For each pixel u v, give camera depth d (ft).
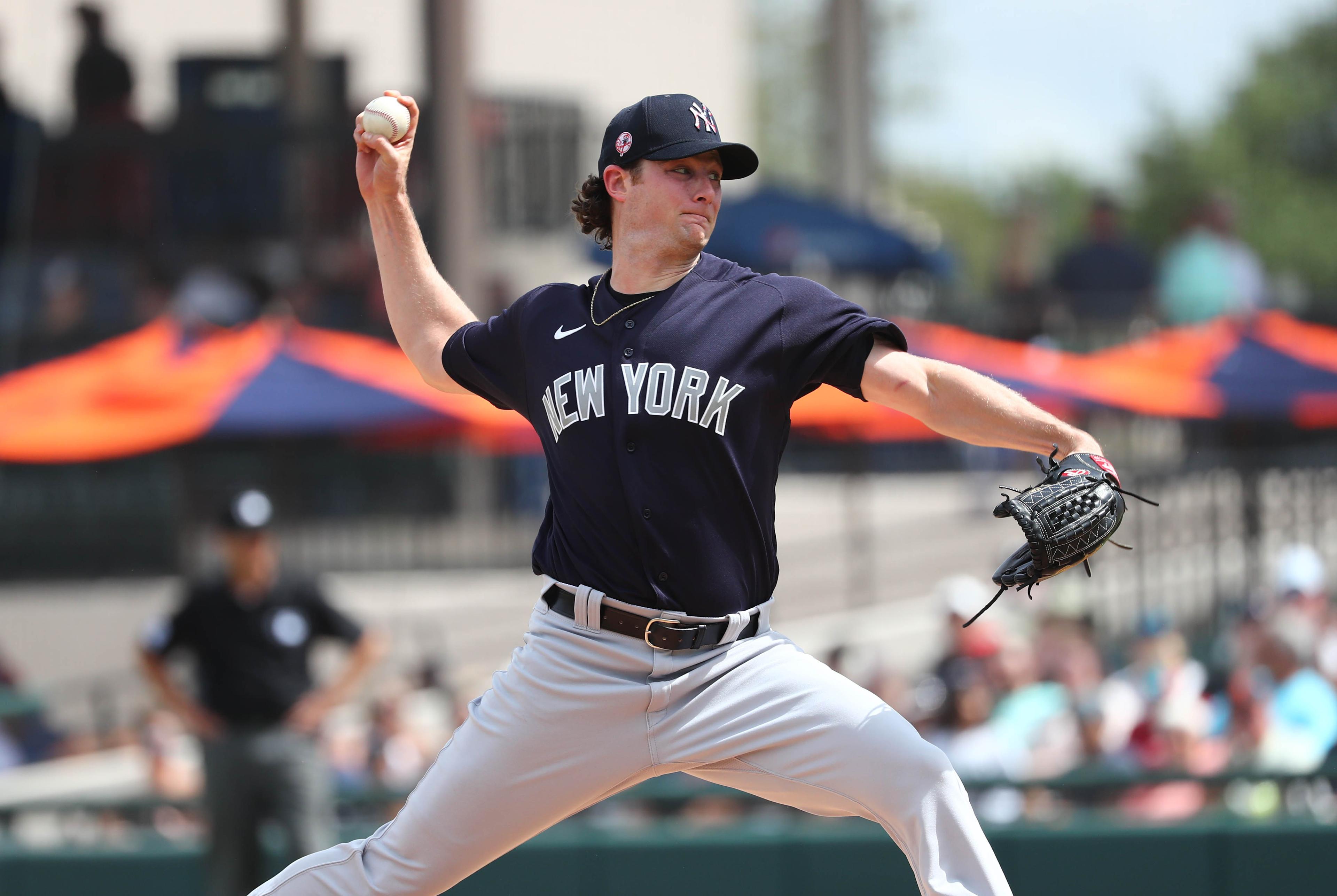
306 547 162.40
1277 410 129.18
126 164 190.19
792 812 78.59
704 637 34.30
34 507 168.25
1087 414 131.13
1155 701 92.02
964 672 98.22
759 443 33.94
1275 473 165.78
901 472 219.61
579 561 34.83
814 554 174.40
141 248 187.01
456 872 36.14
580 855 71.56
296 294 179.52
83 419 102.73
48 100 199.62
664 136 33.86
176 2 204.54
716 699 34.40
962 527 183.52
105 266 185.57
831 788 33.99
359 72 207.41
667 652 34.32
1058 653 109.81
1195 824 68.23
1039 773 79.87
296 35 190.70
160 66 204.54
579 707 34.68
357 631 80.59
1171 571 162.20
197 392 103.55
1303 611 108.68
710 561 33.99
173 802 79.25
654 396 33.45
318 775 78.48
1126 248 206.59
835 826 73.20
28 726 116.26
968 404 33.09
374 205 39.22
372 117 38.19
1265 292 196.24
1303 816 69.51
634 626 34.30
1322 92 457.68
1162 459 179.11
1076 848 68.54
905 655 147.64
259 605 77.77
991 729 96.07
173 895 77.46
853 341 33.42
